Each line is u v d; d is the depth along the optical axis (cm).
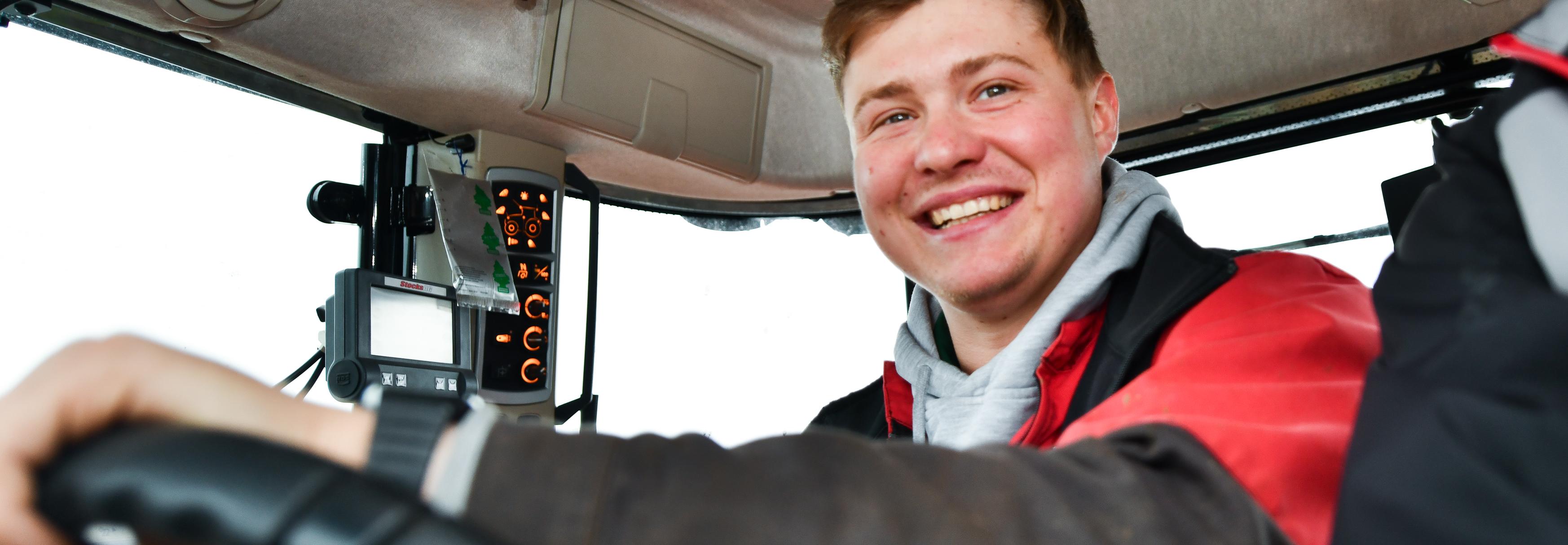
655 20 292
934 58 109
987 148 106
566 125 286
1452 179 44
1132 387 59
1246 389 53
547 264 299
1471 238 41
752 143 328
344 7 231
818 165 340
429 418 30
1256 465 47
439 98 268
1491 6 224
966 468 34
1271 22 248
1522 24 43
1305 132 258
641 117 295
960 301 110
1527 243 39
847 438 34
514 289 284
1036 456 36
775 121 334
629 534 28
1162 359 69
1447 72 237
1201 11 254
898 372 119
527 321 294
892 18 112
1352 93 250
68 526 23
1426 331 40
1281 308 61
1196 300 72
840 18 117
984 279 107
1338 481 46
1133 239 88
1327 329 56
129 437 24
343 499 23
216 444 24
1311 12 243
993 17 109
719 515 29
